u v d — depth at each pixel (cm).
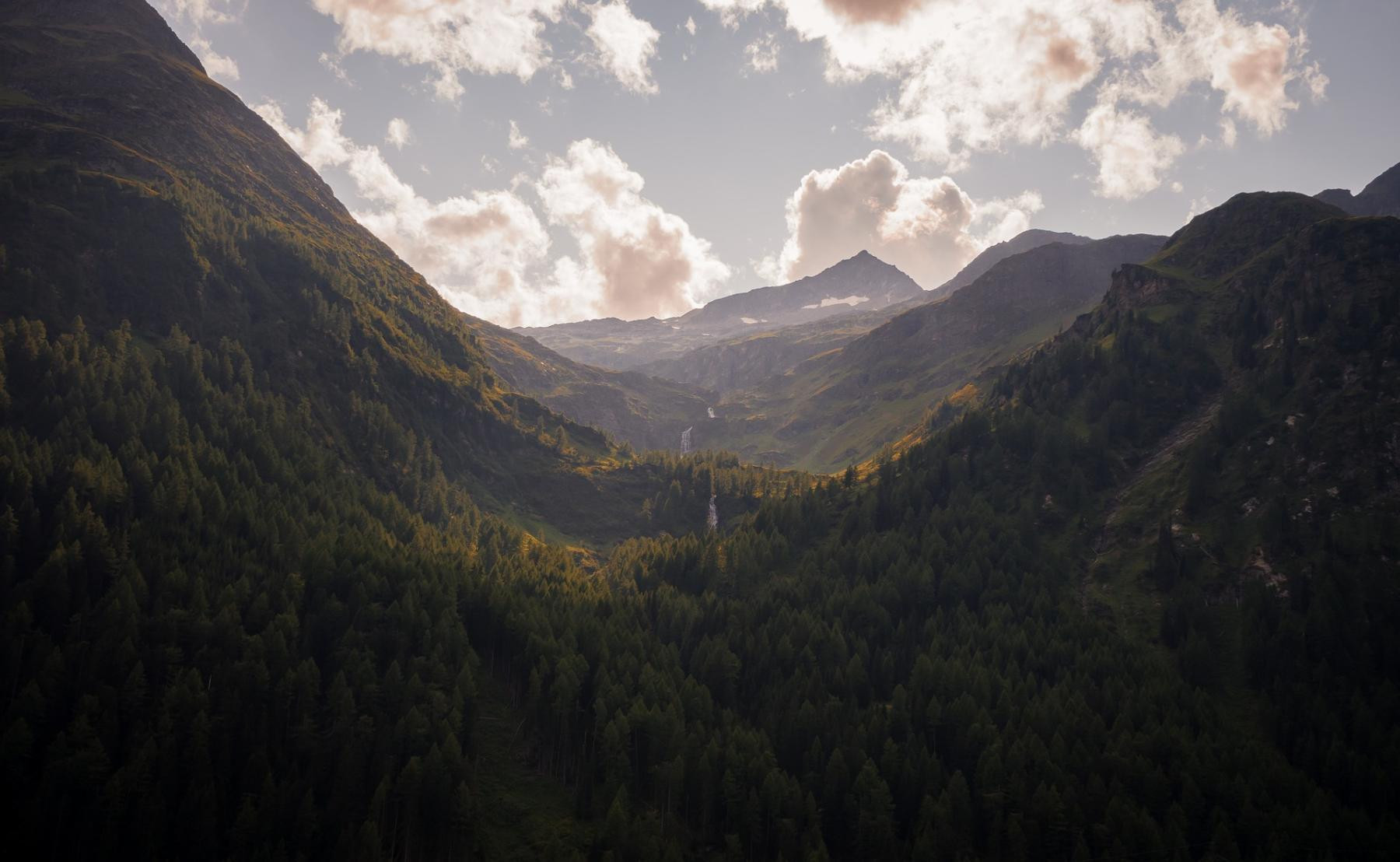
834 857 13000
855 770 13762
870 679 16975
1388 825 11831
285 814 11294
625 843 12000
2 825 10619
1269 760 13612
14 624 12512
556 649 15688
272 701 12950
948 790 13038
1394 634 15650
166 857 10700
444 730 12988
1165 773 13312
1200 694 15325
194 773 11406
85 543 14400
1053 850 12394
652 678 15388
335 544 17150
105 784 11112
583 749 13862
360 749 12212
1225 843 11744
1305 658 15725
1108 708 15025
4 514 14162
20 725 10962
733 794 13088
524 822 12794
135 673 12156
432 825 11956
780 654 17212
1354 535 17462
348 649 14225
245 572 15400
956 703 14862
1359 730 13938
